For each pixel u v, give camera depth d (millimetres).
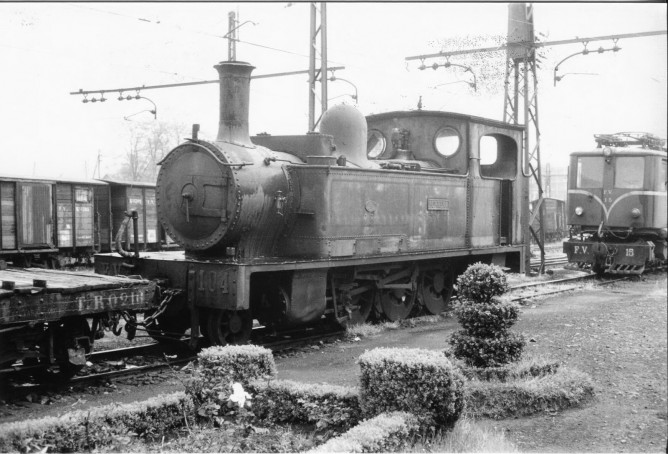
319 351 9883
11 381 7812
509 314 7738
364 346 10258
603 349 9461
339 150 11445
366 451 5023
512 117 20281
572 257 20547
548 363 7836
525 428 6516
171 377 8188
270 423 6297
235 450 5559
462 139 13648
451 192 13180
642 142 21500
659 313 12625
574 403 7125
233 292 8945
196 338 9359
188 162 9766
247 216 9609
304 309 10117
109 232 22562
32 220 18359
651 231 20078
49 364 7598
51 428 5316
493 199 14625
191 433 5898
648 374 8234
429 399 5859
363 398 6078
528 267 19203
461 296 8031
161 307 9203
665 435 6234
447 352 8023
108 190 22547
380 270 12031
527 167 18594
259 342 10367
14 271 9266
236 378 6508
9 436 5094
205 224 9617
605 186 20328
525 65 18906
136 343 10422
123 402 7121
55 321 7613
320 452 4820
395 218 11773
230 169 9398
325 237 10336
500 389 7004
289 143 11156
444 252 12867
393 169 12133
